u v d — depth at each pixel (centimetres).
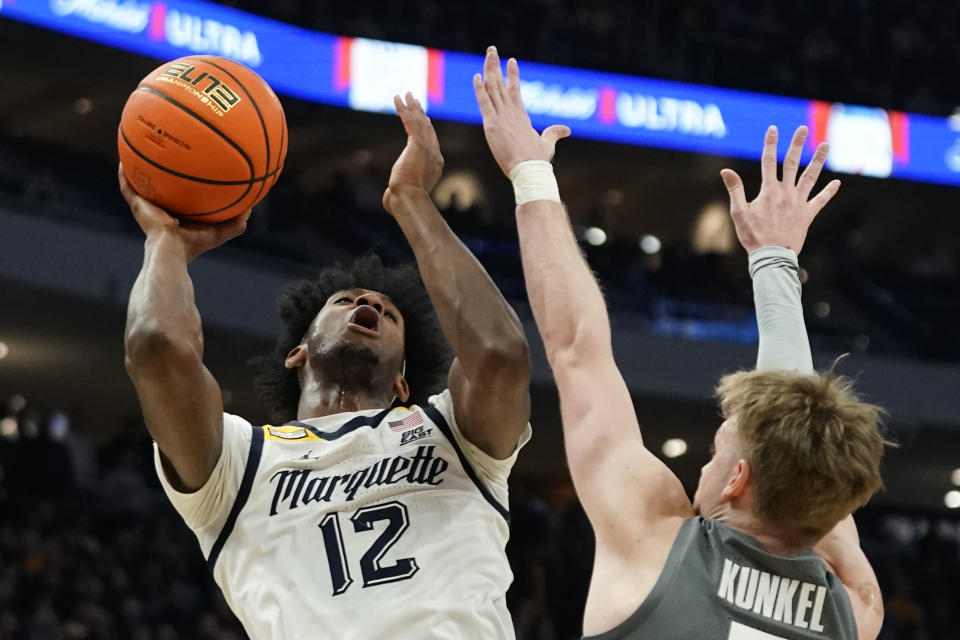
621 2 1891
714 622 213
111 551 1173
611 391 237
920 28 2083
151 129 295
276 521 281
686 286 1803
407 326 383
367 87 1586
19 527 1158
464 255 295
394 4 1705
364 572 273
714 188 1925
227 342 1409
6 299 1273
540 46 1756
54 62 1425
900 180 1830
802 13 2023
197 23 1437
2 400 1580
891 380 1697
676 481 233
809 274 1923
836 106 1809
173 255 291
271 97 311
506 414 285
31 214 1258
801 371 256
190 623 1119
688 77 1820
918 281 2064
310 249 1561
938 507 2128
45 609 1005
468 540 282
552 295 247
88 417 1673
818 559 224
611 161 1756
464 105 1636
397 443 295
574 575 1475
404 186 307
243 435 295
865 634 229
